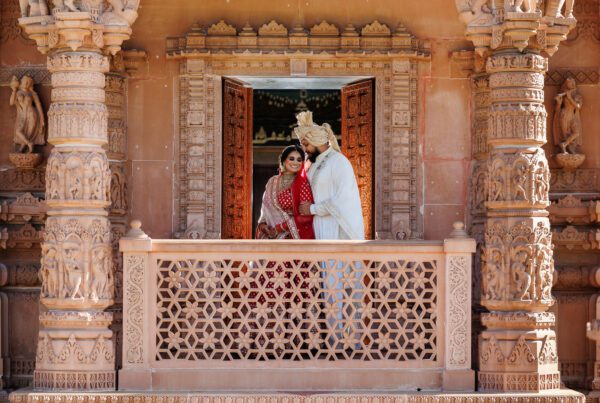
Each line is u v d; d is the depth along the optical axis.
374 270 10.39
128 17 10.44
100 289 10.34
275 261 10.35
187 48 12.24
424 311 10.41
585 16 12.51
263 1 12.41
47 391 10.20
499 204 10.44
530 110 10.41
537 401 10.16
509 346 10.35
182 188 12.28
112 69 12.13
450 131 12.39
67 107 10.28
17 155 12.13
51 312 10.29
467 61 12.36
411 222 12.34
